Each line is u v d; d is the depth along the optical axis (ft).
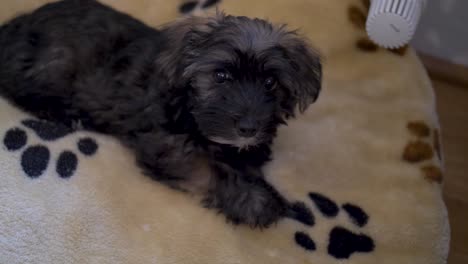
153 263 2.32
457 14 3.76
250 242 2.41
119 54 2.65
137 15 3.25
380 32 2.96
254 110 2.36
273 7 3.12
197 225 2.41
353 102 2.95
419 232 2.55
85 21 2.71
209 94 2.41
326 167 2.71
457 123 3.69
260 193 2.49
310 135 2.82
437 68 3.91
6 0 3.11
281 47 2.46
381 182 2.68
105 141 2.61
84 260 2.30
